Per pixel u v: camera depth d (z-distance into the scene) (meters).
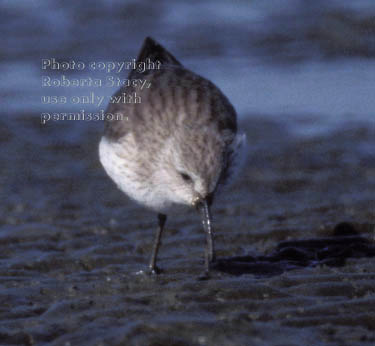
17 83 26.69
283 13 34.56
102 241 12.99
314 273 10.43
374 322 8.25
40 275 11.13
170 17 34.25
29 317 8.88
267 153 20.00
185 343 7.59
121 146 11.45
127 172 11.50
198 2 36.44
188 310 8.76
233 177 11.55
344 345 7.56
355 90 25.52
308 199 15.97
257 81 26.72
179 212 11.60
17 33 31.80
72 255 12.00
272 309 8.79
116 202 16.09
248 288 9.48
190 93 11.73
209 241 10.59
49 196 16.72
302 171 18.39
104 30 32.28
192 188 10.67
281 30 32.16
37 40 31.00
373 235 12.92
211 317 8.45
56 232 13.60
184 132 10.82
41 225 14.00
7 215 15.04
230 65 28.61
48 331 8.19
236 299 9.21
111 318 8.45
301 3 35.59
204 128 10.92
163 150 10.96
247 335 7.79
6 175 18.48
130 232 13.58
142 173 11.32
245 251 12.26
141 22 33.47
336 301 8.93
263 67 28.19
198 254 12.07
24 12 34.12
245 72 27.75
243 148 11.61
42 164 19.45
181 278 10.59
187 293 9.41
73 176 18.42
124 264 11.66
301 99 24.95
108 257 11.88
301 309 8.64
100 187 17.45
